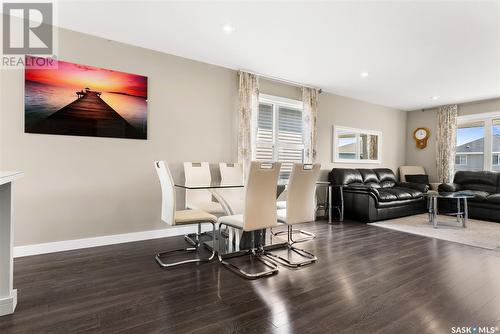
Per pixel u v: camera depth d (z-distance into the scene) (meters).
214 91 4.14
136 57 3.49
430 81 4.77
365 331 1.60
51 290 2.08
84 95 3.15
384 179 6.18
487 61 3.83
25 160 2.86
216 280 2.29
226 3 2.56
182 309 1.82
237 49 3.58
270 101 4.86
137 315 1.74
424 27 2.92
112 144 3.33
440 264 2.74
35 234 2.92
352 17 2.75
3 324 1.63
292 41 3.33
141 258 2.83
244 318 1.72
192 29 3.06
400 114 7.19
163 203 2.76
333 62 3.98
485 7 2.52
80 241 3.15
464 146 6.46
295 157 5.25
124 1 2.53
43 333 1.54
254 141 4.48
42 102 2.93
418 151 7.10
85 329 1.59
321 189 5.57
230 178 3.96
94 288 2.12
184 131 3.87
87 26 3.01
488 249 3.25
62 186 3.05
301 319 1.72
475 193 5.11
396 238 3.73
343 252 3.10
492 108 5.89
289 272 2.50
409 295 2.06
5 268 1.75
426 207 5.82
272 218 2.59
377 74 4.46
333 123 5.74
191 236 3.73
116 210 3.37
